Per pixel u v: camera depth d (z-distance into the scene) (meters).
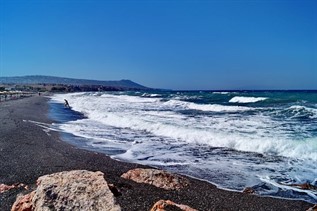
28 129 21.36
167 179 9.85
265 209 8.41
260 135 16.45
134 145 16.69
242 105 37.06
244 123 21.55
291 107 29.34
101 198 5.77
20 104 46.12
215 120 23.75
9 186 9.08
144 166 12.35
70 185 6.09
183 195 9.06
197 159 13.53
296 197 9.27
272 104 36.47
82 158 13.55
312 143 13.76
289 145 13.98
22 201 6.41
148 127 22.09
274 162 12.75
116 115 28.64
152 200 8.35
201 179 10.80
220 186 10.10
